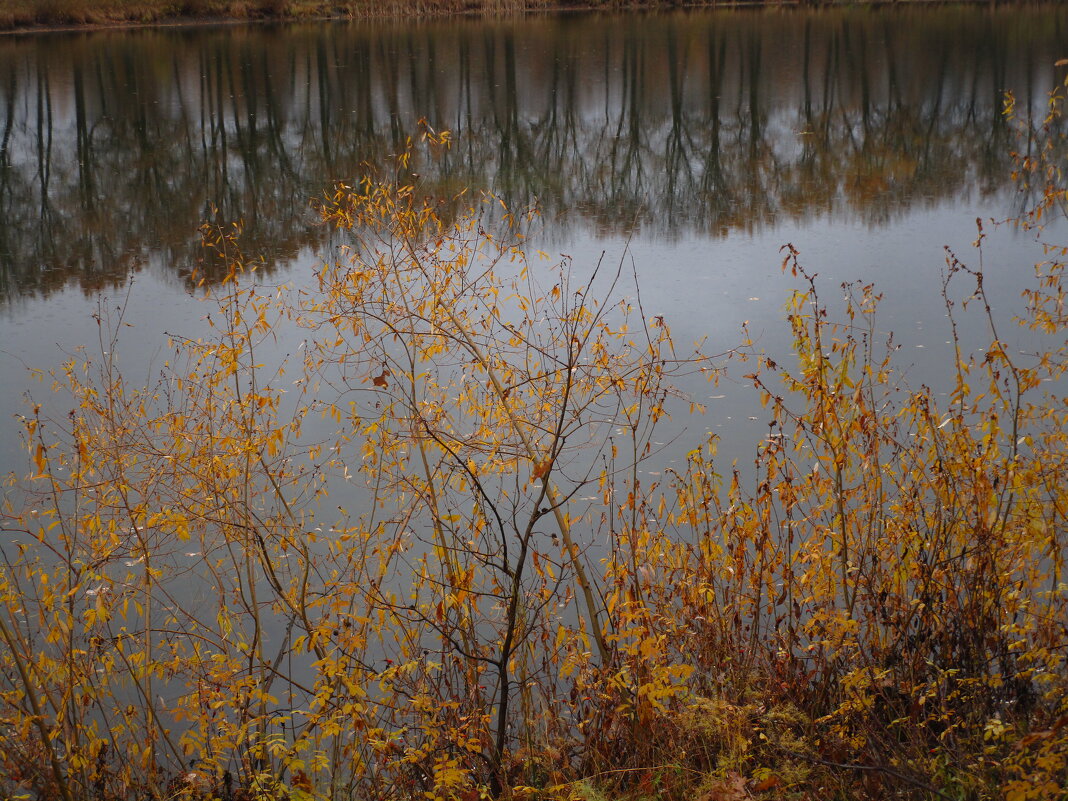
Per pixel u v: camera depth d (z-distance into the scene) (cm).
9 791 420
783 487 487
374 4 4206
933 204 1509
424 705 409
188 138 2089
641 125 2212
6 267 1316
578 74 2805
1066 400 499
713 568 489
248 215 1548
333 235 1270
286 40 3425
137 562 477
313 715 404
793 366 881
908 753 392
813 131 2103
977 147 1888
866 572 474
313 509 644
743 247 1315
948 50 2941
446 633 451
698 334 965
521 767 432
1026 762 329
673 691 389
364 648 444
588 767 436
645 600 476
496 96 2522
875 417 471
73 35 3553
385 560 495
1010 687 424
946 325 954
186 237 1439
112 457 489
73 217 1560
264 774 407
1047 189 530
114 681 481
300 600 469
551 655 476
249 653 485
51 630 430
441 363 561
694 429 764
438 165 1842
